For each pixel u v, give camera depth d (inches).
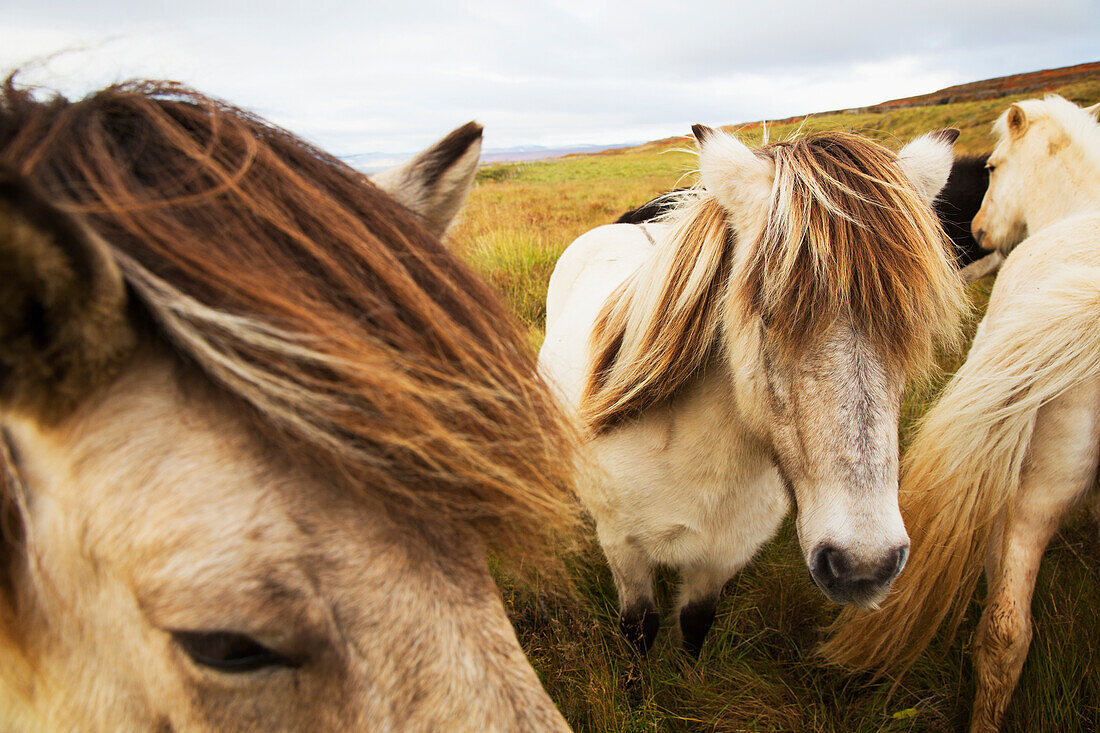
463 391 32.0
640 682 87.0
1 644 31.7
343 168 36.9
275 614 27.3
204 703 29.1
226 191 29.9
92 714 31.3
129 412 27.5
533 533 37.0
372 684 28.9
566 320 103.3
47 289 22.9
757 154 63.3
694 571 86.4
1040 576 98.3
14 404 25.0
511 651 32.4
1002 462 77.0
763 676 90.9
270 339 26.7
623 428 78.4
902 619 83.2
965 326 132.4
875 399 53.7
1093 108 163.5
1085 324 71.1
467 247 259.0
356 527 29.0
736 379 65.6
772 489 79.0
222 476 27.2
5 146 31.1
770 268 57.6
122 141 30.9
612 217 414.9
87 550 28.1
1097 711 80.2
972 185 231.5
